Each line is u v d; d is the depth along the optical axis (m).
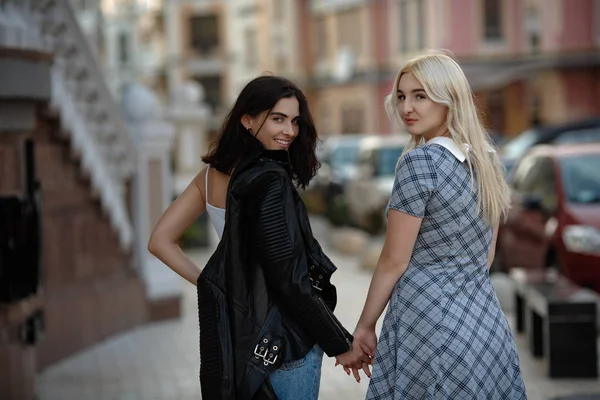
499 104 41.56
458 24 40.44
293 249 3.66
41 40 7.05
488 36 40.47
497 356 3.82
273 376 3.73
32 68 6.81
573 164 11.17
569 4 38.31
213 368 3.67
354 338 3.86
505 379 3.86
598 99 38.75
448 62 3.91
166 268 11.01
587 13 38.12
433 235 3.81
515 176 12.50
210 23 65.50
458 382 3.73
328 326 3.69
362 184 20.59
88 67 10.12
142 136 10.82
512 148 22.48
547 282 8.62
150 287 10.81
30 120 6.94
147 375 8.26
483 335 3.80
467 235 3.84
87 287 9.58
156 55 71.31
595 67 38.56
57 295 8.91
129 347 9.52
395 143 21.33
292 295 3.65
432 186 3.76
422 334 3.77
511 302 11.41
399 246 3.81
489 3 40.47
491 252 4.09
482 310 3.85
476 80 40.25
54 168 8.86
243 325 3.67
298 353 3.70
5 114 6.71
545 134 22.22
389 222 3.84
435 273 3.82
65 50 9.73
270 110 3.84
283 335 3.68
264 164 3.77
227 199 3.74
